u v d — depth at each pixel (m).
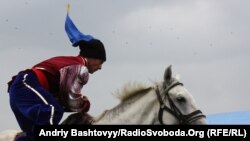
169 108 5.36
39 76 5.09
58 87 5.12
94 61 5.44
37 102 4.95
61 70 5.10
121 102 5.47
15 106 5.01
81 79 5.14
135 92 5.48
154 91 5.44
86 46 5.43
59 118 4.95
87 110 5.24
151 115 5.39
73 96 5.08
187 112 5.30
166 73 5.43
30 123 4.99
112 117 5.36
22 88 5.03
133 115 5.34
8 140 5.46
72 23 5.57
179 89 5.37
